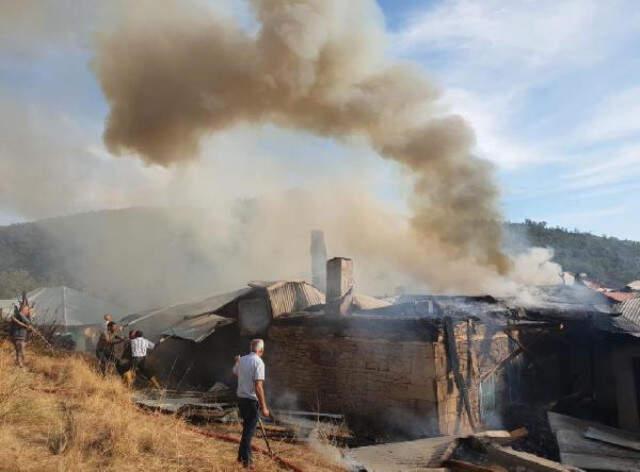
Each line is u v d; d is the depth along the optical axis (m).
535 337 15.10
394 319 12.47
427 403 11.62
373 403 12.70
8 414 6.71
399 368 12.30
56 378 10.66
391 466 8.77
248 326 16.42
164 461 6.32
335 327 13.94
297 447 8.85
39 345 15.89
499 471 9.12
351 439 11.14
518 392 14.56
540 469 8.91
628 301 15.46
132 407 9.11
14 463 5.23
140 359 14.23
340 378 13.61
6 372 9.09
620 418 13.34
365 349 13.12
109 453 6.13
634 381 13.33
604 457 10.48
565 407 14.30
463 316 12.46
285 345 15.29
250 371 6.82
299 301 16.69
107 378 11.11
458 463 9.15
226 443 7.82
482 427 12.48
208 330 17.91
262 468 6.75
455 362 11.88
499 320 13.68
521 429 11.70
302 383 14.55
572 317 14.12
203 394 13.64
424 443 10.02
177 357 19.02
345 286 14.41
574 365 15.41
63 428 6.49
